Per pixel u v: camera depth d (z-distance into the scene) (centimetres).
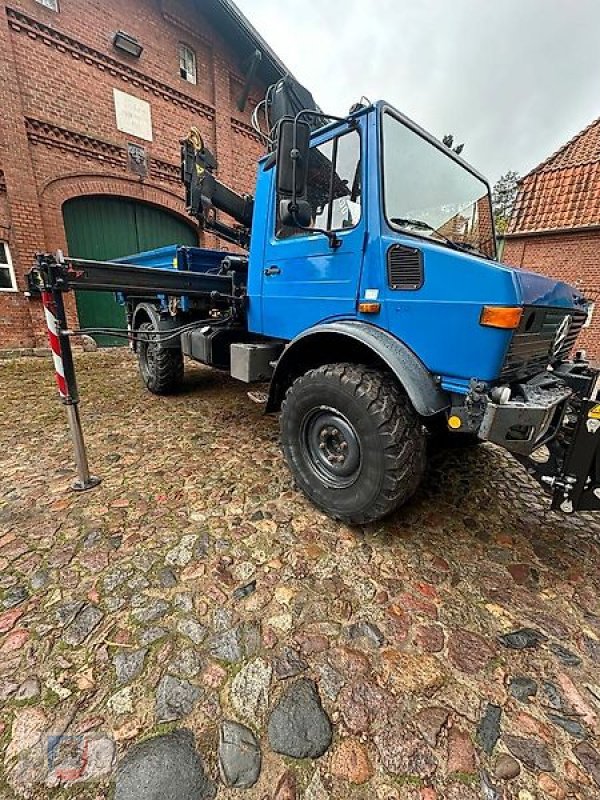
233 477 263
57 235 670
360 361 231
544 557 198
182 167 380
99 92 675
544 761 110
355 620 155
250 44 807
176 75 767
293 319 256
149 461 283
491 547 204
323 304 232
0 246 628
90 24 646
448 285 173
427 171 226
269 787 102
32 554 184
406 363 185
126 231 767
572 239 864
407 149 212
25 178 620
